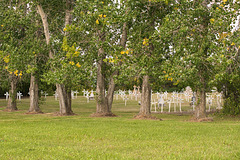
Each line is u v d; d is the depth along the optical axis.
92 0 17.17
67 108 21.98
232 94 20.06
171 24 15.46
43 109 29.45
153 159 6.73
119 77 16.39
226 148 7.99
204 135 10.82
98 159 6.76
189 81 15.98
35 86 25.14
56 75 18.05
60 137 10.32
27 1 21.09
